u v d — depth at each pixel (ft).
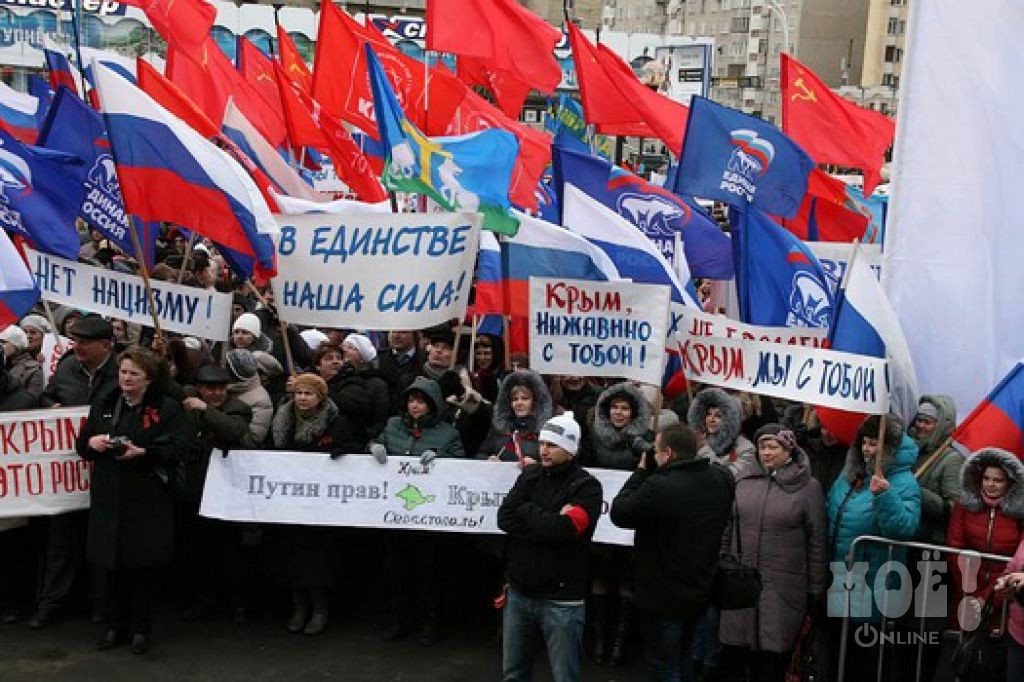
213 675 23.36
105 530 23.36
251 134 39.88
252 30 140.26
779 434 22.24
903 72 28.60
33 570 26.55
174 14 41.19
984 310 28.40
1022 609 19.53
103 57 53.42
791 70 45.37
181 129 25.96
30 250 27.89
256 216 25.95
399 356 31.24
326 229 26.48
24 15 127.54
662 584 20.49
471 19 38.01
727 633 22.68
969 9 28.04
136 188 25.90
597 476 24.61
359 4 169.58
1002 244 28.32
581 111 50.57
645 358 25.07
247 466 24.99
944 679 24.66
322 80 41.27
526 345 32.19
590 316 25.34
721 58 267.59
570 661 20.49
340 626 26.32
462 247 26.20
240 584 26.08
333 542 25.38
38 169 27.14
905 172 28.68
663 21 287.69
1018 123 28.04
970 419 24.04
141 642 24.18
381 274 26.40
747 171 32.48
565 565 20.36
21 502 24.72
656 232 35.04
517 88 48.24
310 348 33.47
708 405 24.36
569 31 40.68
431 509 24.84
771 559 22.31
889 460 22.16
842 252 35.55
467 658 24.82
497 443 25.27
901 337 24.63
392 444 25.17
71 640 24.82
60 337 32.37
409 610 26.12
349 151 41.24
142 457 23.32
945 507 23.89
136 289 27.09
